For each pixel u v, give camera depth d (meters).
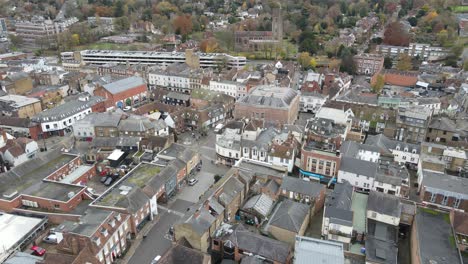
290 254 71.50
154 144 113.81
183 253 67.69
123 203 82.38
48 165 104.19
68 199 86.38
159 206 95.06
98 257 69.75
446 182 92.00
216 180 105.50
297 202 85.88
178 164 102.69
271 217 82.06
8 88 172.12
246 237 73.12
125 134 126.62
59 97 172.75
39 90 175.88
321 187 91.31
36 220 82.62
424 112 129.25
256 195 91.50
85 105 150.00
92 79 191.38
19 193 89.25
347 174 100.88
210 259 68.94
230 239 73.38
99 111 156.75
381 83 182.50
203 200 83.12
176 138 134.25
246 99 146.00
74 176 101.38
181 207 94.75
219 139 118.50
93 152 114.88
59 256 66.25
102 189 101.38
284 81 185.25
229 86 179.75
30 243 78.94
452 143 120.94
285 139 116.69
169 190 96.81
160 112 152.88
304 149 108.19
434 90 184.25
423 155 108.75
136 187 87.88
